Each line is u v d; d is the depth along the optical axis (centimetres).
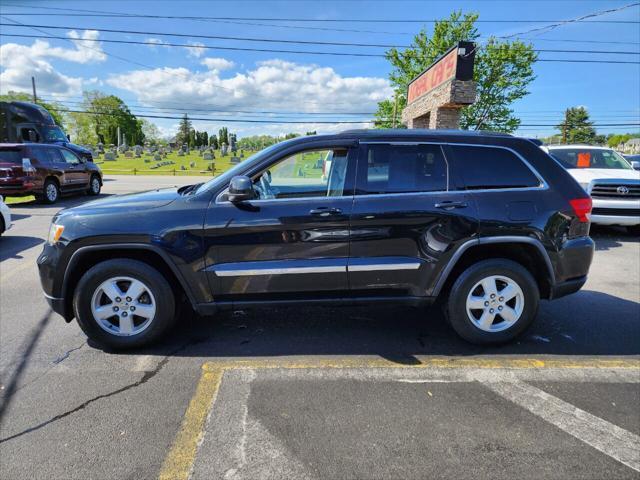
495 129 3309
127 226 329
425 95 1522
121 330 347
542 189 351
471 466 223
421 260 341
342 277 342
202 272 335
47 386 300
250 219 330
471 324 357
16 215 1057
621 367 329
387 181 343
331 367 328
